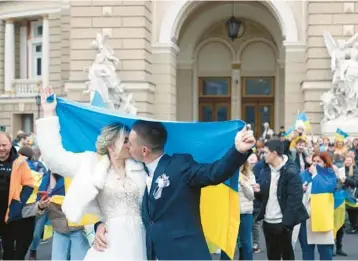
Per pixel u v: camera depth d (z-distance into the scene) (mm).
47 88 6863
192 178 5934
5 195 9305
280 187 9758
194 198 6051
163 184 5992
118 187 6418
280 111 36406
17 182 9250
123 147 6480
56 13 34531
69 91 28109
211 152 6570
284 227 9844
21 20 36812
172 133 6531
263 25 35906
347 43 26719
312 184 10898
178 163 6051
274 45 36469
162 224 6008
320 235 10875
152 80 29625
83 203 6348
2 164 9281
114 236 6375
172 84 30125
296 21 29094
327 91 27312
